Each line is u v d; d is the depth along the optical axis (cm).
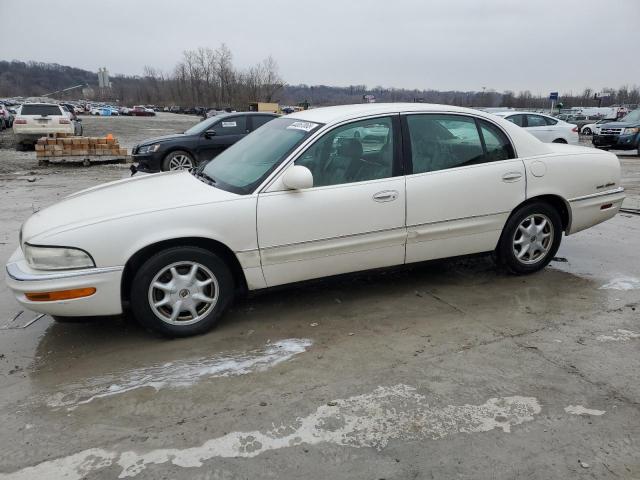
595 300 429
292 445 257
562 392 298
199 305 377
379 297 441
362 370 325
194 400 296
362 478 235
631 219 718
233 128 1177
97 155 1515
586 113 5197
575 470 239
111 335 382
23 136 1925
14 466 246
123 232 342
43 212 385
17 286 335
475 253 449
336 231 389
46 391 309
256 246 372
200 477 237
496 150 442
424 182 410
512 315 402
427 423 272
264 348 356
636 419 274
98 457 251
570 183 466
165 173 464
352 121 402
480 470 239
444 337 368
